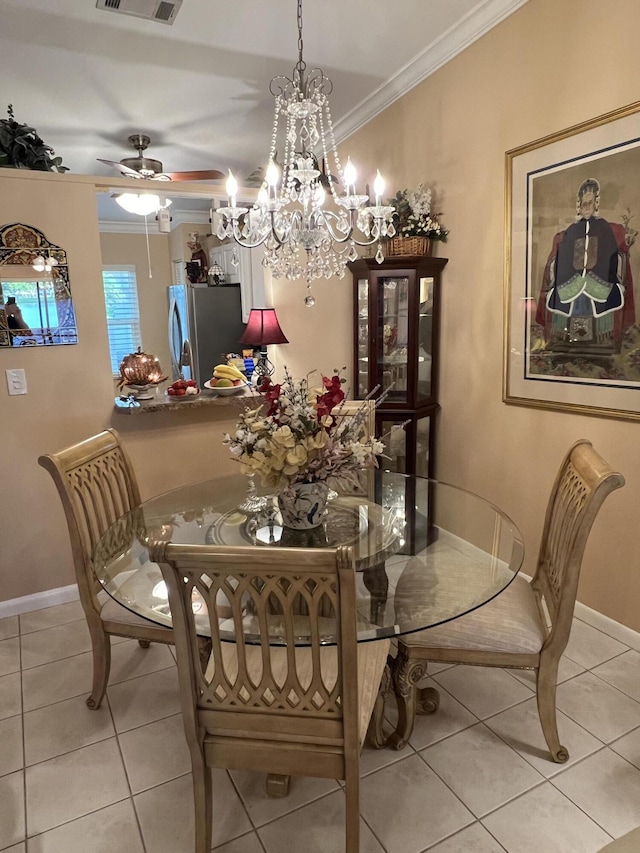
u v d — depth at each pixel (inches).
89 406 106.4
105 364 106.7
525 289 98.1
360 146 141.9
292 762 49.4
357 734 47.1
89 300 103.2
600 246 84.2
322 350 146.4
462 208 110.8
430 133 116.8
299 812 61.8
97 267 103.0
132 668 87.4
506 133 98.4
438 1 93.4
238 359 137.3
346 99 130.6
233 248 200.4
